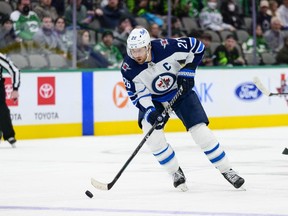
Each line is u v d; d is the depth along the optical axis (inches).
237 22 1109.7
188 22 1081.4
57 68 975.0
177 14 1079.0
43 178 538.0
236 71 1034.7
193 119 447.2
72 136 938.7
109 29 1021.2
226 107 1027.9
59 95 928.9
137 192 456.4
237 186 448.8
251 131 975.6
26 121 906.7
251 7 1115.9
